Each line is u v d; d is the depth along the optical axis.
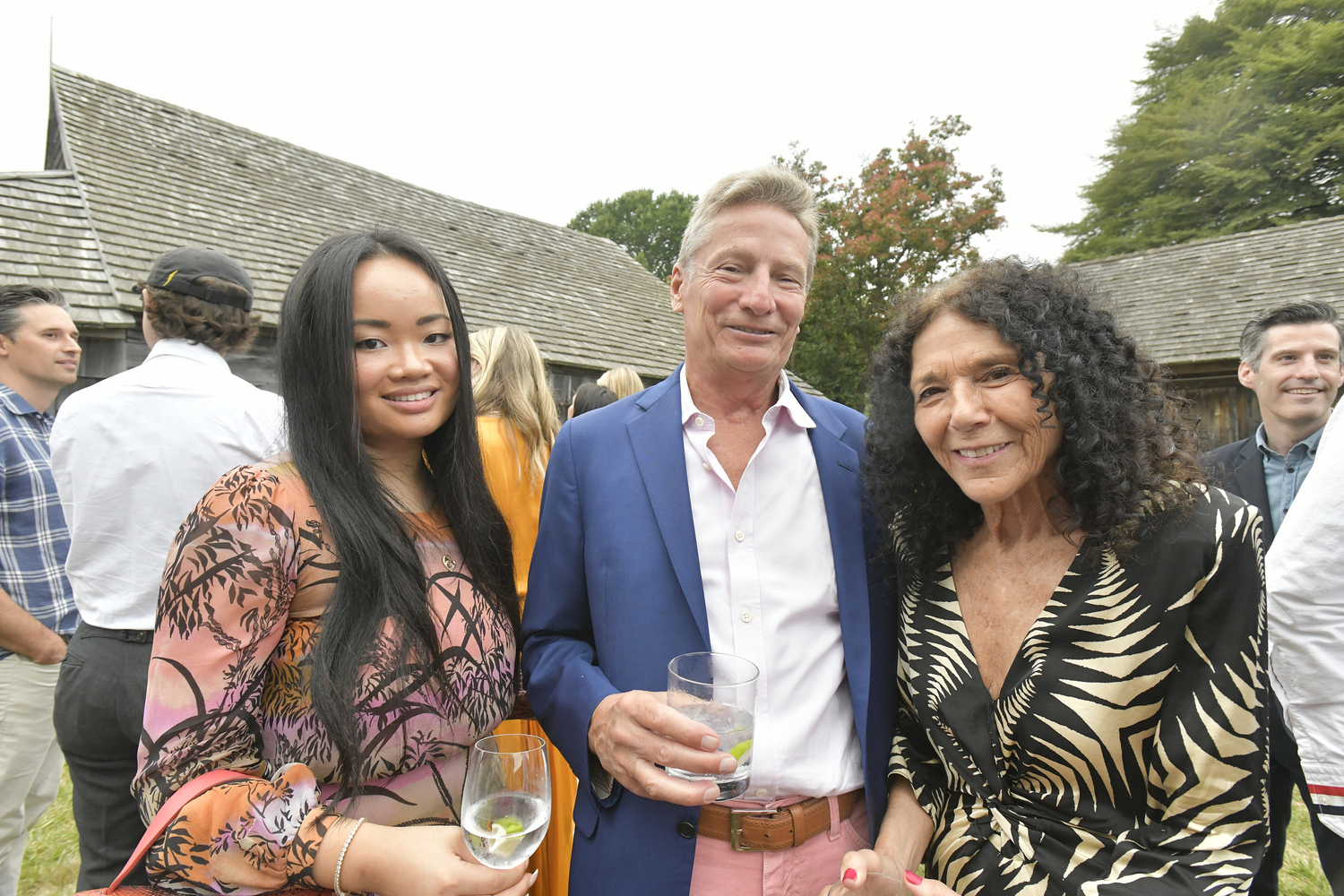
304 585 1.10
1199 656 1.09
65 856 2.95
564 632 1.57
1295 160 22.08
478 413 2.41
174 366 2.10
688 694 1.10
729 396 1.57
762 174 1.48
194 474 2.04
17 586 2.52
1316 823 1.81
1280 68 22.86
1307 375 2.67
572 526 1.54
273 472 1.12
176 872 0.94
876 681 1.46
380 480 1.21
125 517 1.96
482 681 1.21
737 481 1.54
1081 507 1.17
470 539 1.30
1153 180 25.27
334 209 10.89
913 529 1.40
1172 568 1.10
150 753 0.99
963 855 1.23
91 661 1.96
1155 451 1.16
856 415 1.75
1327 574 1.44
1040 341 1.14
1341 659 1.44
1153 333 12.02
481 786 0.99
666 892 1.33
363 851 0.95
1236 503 1.13
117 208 7.70
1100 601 1.13
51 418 2.85
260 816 0.96
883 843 1.26
